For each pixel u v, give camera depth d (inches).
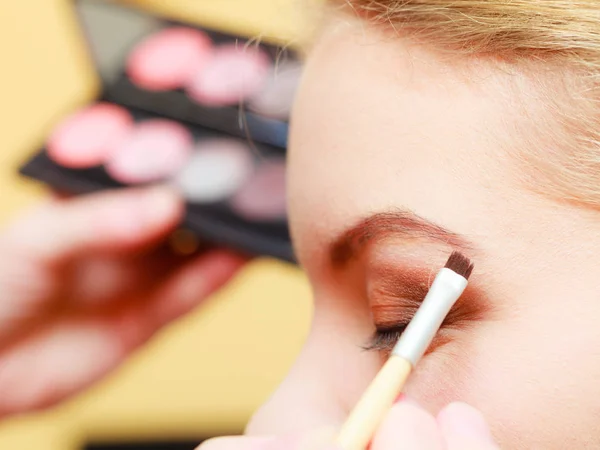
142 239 17.6
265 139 18.2
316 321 13.6
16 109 20.6
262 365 20.3
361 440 10.5
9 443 20.3
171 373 20.5
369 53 12.3
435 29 11.7
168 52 19.1
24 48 20.5
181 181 18.0
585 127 10.9
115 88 19.1
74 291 18.3
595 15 10.9
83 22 17.8
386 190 11.9
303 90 13.1
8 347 18.5
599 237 11.0
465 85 11.5
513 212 11.3
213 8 19.4
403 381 10.8
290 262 17.3
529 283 11.3
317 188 12.8
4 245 17.8
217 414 20.3
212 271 18.4
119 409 20.3
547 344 11.3
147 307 18.6
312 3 13.8
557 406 11.4
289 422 13.4
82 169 18.3
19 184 20.3
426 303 11.0
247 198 17.8
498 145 11.3
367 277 12.9
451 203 11.5
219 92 18.6
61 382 18.8
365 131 12.1
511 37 11.1
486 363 11.7
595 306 11.0
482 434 10.5
